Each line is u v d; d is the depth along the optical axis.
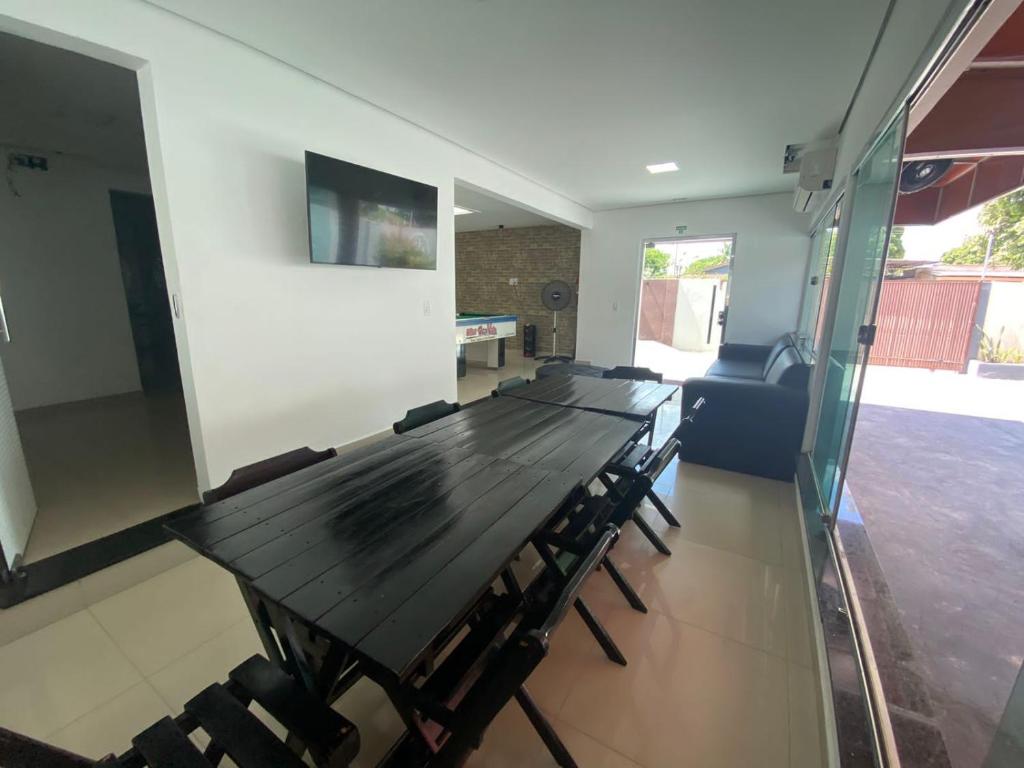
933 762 1.16
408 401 3.61
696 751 1.29
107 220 4.47
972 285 6.44
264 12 2.02
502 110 3.06
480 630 1.31
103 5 1.83
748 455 3.26
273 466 1.60
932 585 1.92
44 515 2.30
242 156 2.37
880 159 1.98
